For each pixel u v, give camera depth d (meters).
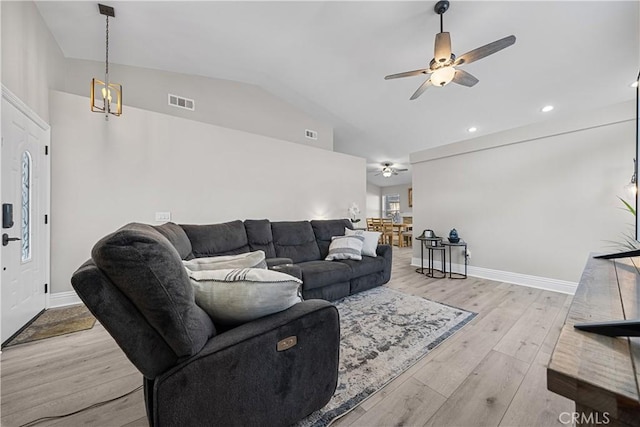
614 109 2.85
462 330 2.17
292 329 1.09
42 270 2.49
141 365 0.81
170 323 0.80
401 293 3.18
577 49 2.87
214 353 0.89
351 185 5.59
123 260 0.73
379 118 5.18
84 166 2.76
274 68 3.97
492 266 3.84
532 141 3.45
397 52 3.24
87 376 1.56
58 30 2.81
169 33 3.02
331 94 4.57
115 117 2.93
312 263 3.06
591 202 3.02
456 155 4.27
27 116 2.24
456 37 2.81
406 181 10.33
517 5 2.40
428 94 4.08
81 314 2.46
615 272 1.23
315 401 1.18
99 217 2.83
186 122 3.43
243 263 1.45
